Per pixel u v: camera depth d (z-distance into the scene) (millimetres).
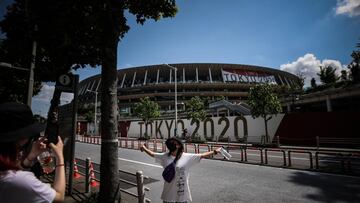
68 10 5156
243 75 92812
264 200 6395
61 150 1579
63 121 7637
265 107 23594
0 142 1289
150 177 9609
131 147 23312
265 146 21797
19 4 6719
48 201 1314
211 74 96375
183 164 3348
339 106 46312
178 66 92312
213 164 12297
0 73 12344
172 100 81500
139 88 85625
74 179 8328
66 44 5992
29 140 1442
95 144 30312
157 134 42469
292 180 8578
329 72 50219
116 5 5266
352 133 21125
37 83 16766
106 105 5066
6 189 1212
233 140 30031
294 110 44531
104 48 5148
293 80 110938
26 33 6723
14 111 1353
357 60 33656
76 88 6699
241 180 8719
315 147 20984
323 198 6461
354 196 6574
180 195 3232
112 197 4824
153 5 5988
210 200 6441
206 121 33875
